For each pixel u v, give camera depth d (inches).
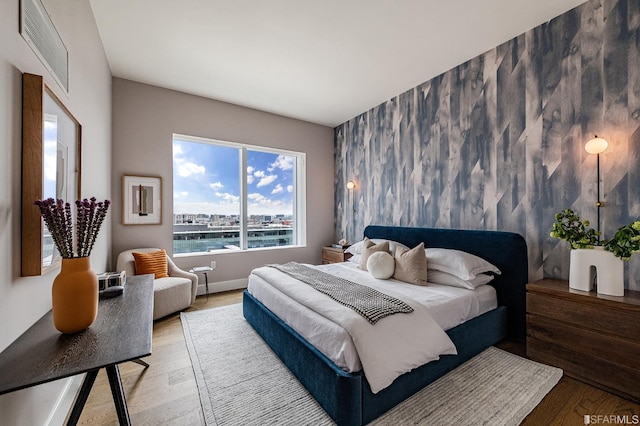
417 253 102.5
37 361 36.9
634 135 76.1
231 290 162.4
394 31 97.1
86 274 47.6
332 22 92.6
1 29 40.7
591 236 77.9
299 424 58.3
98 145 98.7
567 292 75.3
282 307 84.7
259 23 93.0
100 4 84.4
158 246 140.9
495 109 106.9
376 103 161.6
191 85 139.1
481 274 98.9
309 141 193.6
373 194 168.4
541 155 94.5
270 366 80.5
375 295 77.1
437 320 75.4
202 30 96.8
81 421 59.2
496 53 106.2
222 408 62.9
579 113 85.8
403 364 60.0
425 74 127.6
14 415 42.0
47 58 55.1
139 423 58.9
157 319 115.1
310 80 133.6
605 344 68.6
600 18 81.2
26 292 47.9
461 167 119.0
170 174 144.1
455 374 74.4
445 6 85.0
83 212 48.3
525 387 68.9
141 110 135.9
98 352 39.7
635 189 76.0
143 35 99.6
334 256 175.5
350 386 54.5
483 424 57.1
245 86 140.1
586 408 62.6
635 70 75.7
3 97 41.4
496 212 107.0
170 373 77.7
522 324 94.5
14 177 44.5
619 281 71.1
